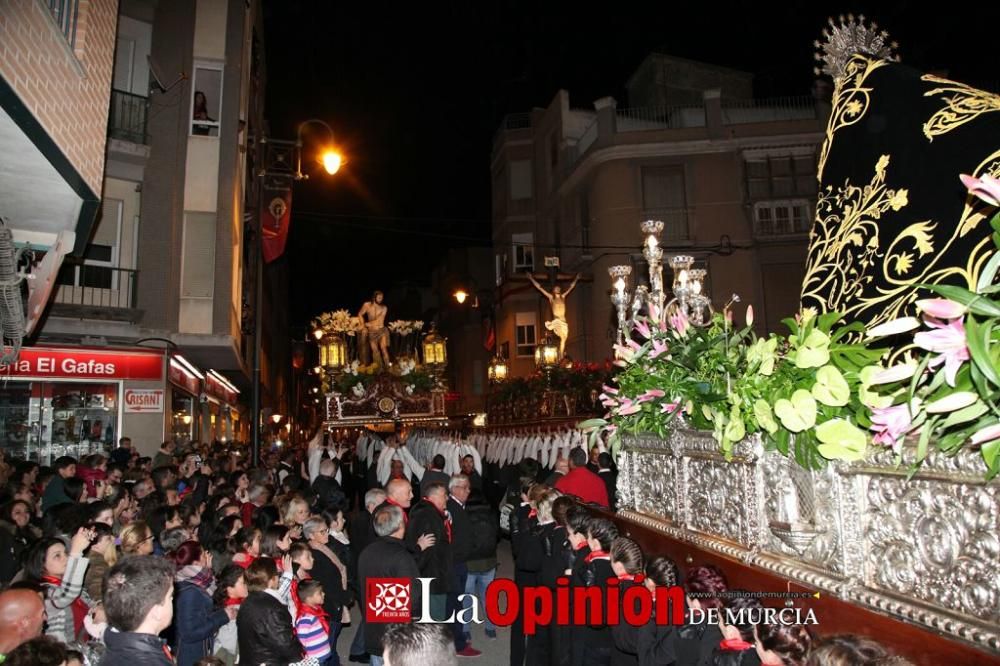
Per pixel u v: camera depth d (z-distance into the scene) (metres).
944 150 2.87
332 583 6.63
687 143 26.94
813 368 2.62
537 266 33.66
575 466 7.81
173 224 16.48
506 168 35.22
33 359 14.03
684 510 3.81
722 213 26.83
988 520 1.90
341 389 17.05
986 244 2.49
